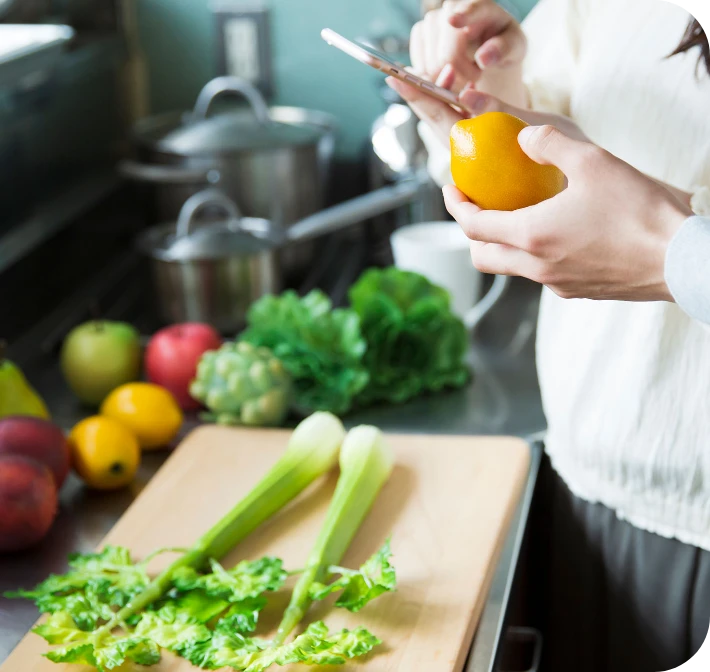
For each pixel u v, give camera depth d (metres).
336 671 0.76
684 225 0.62
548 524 1.14
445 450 1.10
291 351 1.25
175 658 0.78
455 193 0.71
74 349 1.24
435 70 0.95
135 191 1.96
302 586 0.83
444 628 0.81
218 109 1.93
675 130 0.90
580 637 1.08
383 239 1.81
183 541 0.94
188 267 1.41
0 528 0.92
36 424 1.00
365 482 0.96
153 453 1.14
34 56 1.33
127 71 1.93
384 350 1.29
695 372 0.91
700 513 0.95
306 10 1.88
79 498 1.05
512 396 1.29
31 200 1.63
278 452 1.11
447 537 0.94
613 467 0.98
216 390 1.17
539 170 0.68
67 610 0.81
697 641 0.99
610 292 0.68
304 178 1.64
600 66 0.94
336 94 1.92
